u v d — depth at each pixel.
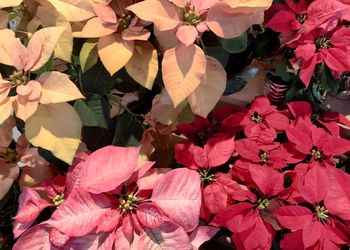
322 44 0.74
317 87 0.84
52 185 0.66
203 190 0.68
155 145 0.79
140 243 0.56
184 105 0.71
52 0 0.64
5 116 0.56
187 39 0.58
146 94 0.81
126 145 0.73
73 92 0.58
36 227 0.58
